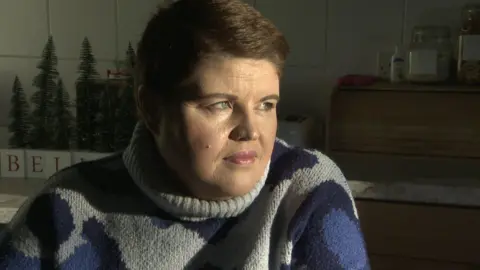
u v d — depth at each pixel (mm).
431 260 1223
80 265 726
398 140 1312
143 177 726
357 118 1329
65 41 1695
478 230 1185
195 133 628
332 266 675
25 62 1723
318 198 718
